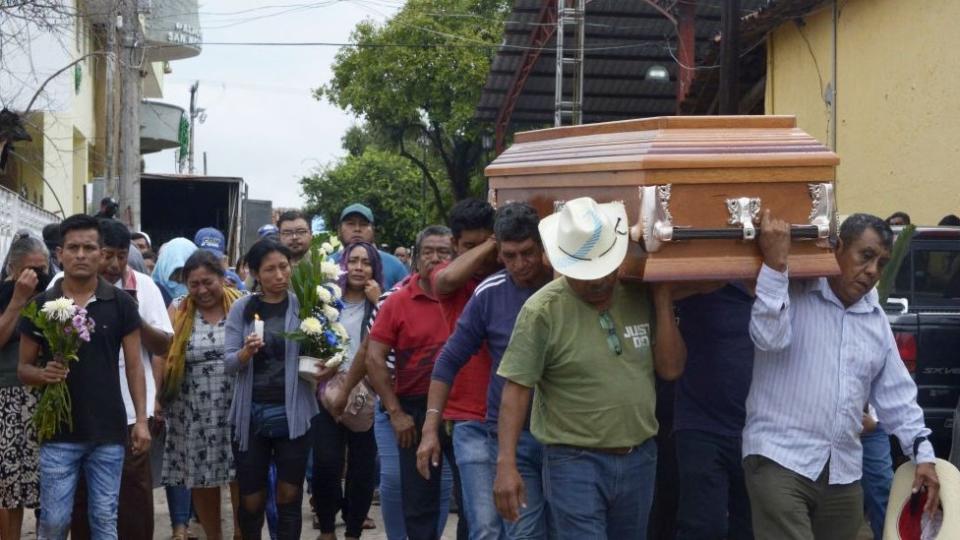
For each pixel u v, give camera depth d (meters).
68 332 6.86
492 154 42.09
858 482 5.66
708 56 21.77
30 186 24.77
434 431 6.14
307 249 10.30
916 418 5.66
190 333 8.43
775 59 20.42
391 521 7.68
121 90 21.47
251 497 7.90
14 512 7.84
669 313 5.41
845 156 17.88
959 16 14.93
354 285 8.95
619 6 25.97
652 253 5.12
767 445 5.52
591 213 5.23
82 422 7.02
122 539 7.68
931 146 15.57
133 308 7.27
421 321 7.11
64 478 7.02
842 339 5.53
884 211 16.75
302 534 9.56
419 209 55.56
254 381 7.83
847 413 5.51
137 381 7.27
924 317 9.71
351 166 56.12
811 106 19.02
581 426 5.37
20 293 7.48
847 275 5.46
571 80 30.69
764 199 5.20
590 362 5.35
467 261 6.56
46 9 18.23
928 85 15.63
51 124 23.78
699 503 6.26
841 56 17.97
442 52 42.50
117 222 7.82
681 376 6.33
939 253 10.48
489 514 6.31
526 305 5.44
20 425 7.68
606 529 5.56
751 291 5.71
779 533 5.50
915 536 5.69
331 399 8.18
